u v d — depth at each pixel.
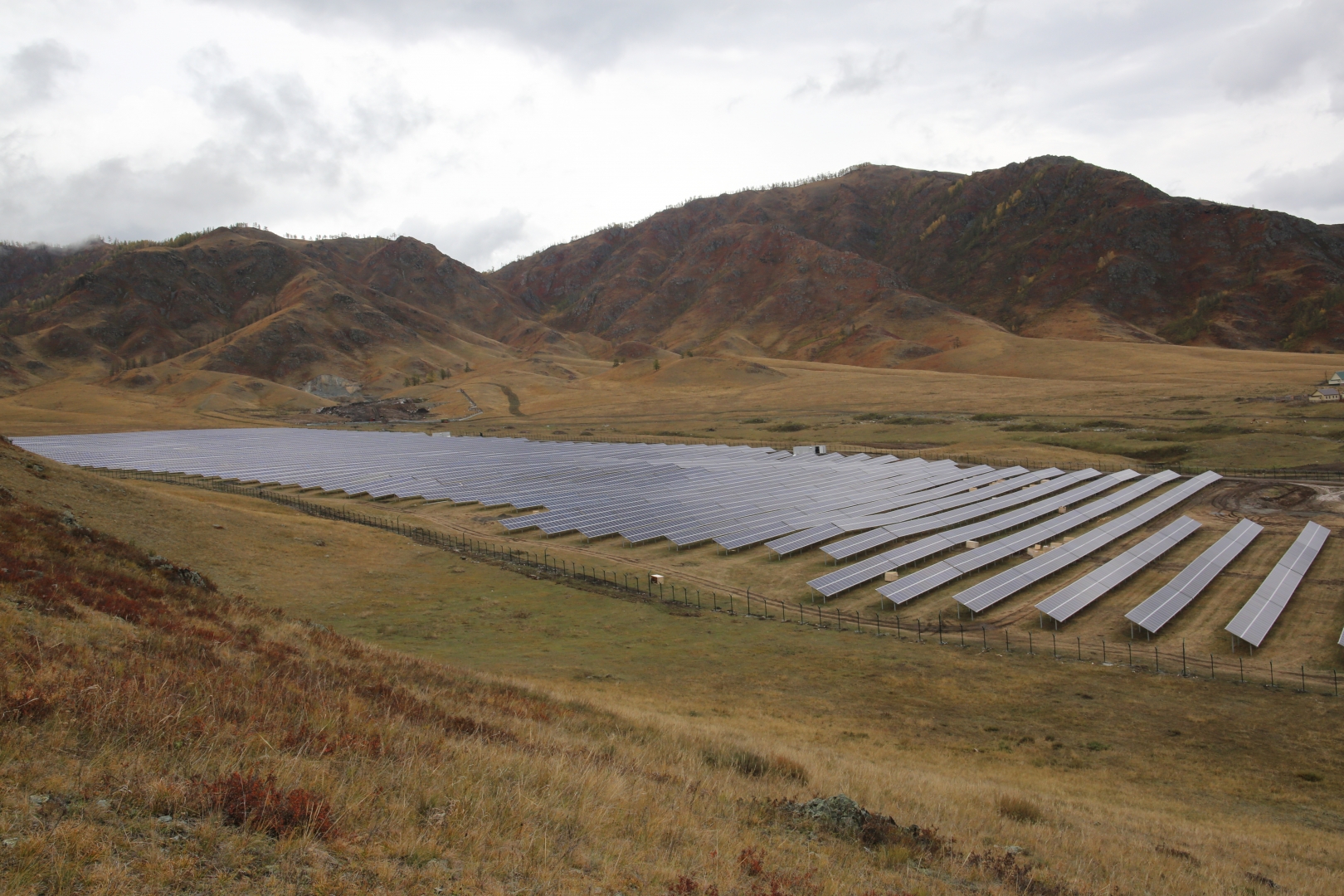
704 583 56.34
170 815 9.60
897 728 31.92
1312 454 104.81
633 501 80.69
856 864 13.22
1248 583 54.47
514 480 97.00
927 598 52.81
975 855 14.95
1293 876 17.19
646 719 26.00
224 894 8.06
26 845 8.06
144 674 14.96
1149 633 44.59
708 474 103.31
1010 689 36.88
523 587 53.81
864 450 140.12
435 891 8.97
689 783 16.62
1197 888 15.16
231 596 33.97
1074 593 50.62
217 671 16.89
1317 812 24.50
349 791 11.27
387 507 84.06
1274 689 36.78
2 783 9.31
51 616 18.34
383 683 21.61
